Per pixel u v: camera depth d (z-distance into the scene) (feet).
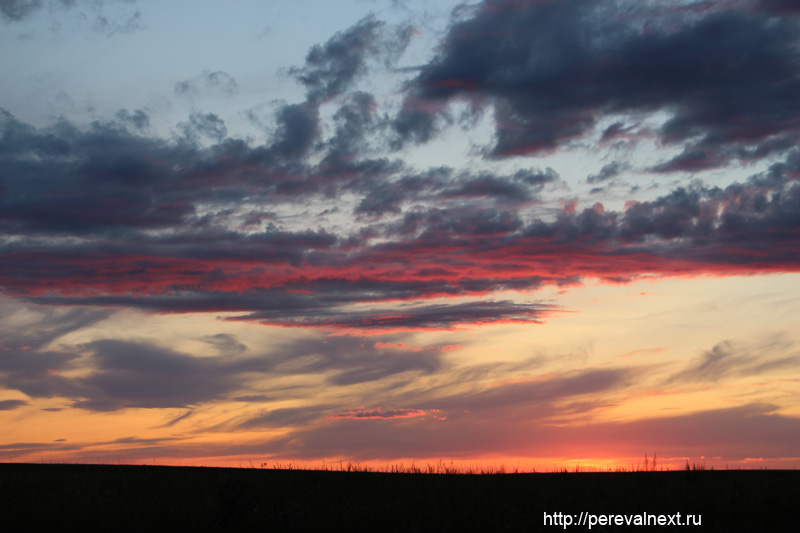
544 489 68.18
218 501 65.36
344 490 71.31
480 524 55.72
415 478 79.30
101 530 55.26
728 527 53.01
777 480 67.87
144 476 84.58
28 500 65.72
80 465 105.40
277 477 81.76
